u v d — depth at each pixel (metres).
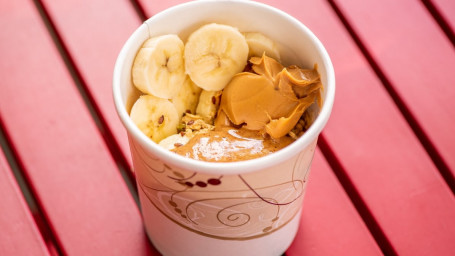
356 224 0.49
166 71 0.42
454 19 0.58
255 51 0.44
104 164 0.51
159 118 0.42
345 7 0.59
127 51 0.40
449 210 0.50
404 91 0.55
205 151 0.40
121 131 0.52
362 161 0.51
